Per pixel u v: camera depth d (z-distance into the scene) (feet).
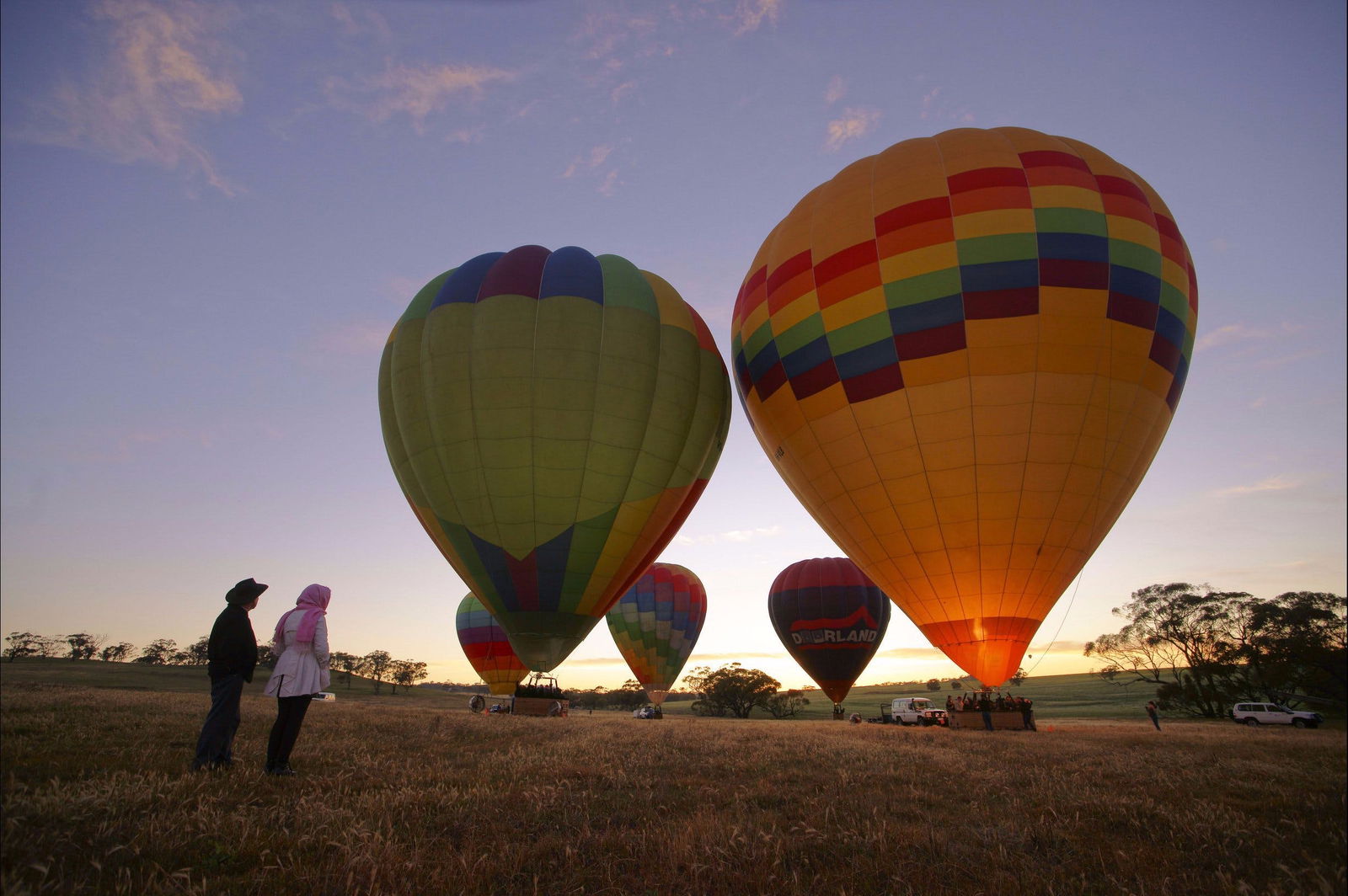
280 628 21.97
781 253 66.28
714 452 67.77
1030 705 77.92
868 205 61.46
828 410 60.34
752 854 14.69
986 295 55.11
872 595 121.08
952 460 55.42
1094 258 55.47
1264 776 31.58
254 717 37.27
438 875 12.60
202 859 12.75
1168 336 57.21
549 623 58.23
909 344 56.49
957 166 59.77
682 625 135.95
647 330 61.11
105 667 282.77
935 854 15.69
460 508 57.52
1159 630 180.86
